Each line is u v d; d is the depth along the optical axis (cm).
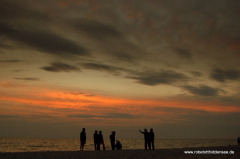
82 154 1680
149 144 2234
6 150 4812
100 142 2220
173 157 1442
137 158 1384
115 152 1905
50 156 1502
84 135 2078
